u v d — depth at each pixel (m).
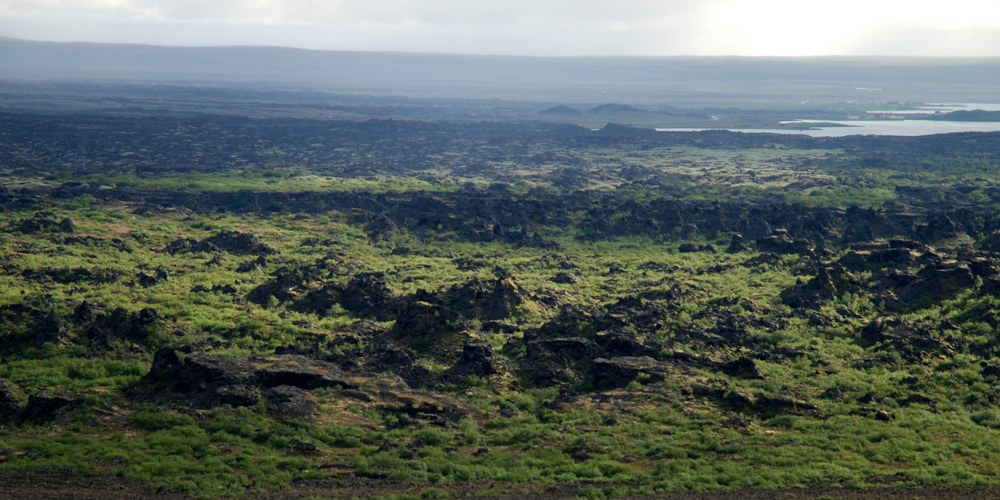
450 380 66.69
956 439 53.66
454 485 44.44
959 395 65.75
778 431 55.78
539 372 69.19
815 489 43.34
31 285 102.75
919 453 50.12
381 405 58.66
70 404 55.12
